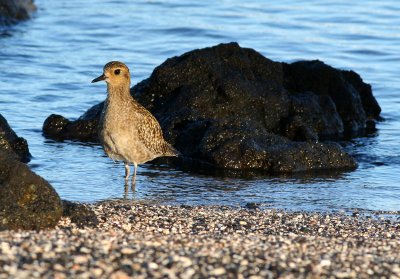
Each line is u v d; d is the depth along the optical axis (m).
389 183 17.05
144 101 20.28
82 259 9.92
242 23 30.09
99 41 27.58
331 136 20.70
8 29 28.44
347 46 27.91
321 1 33.25
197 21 30.06
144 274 9.66
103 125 15.77
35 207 11.99
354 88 21.91
